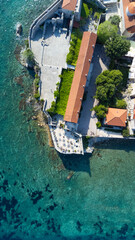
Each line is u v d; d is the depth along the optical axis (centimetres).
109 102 4512
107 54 4334
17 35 4728
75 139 4578
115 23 4359
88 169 4931
